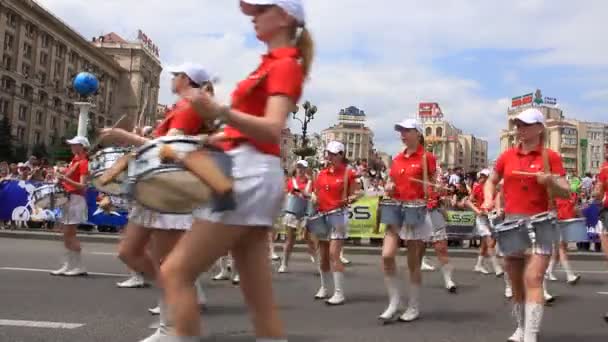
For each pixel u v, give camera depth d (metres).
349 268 12.36
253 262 2.81
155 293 8.06
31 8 82.06
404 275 11.24
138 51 114.31
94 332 5.67
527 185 5.43
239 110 2.69
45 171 18.83
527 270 5.34
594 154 130.50
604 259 15.80
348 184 8.21
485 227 11.62
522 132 5.51
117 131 4.63
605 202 8.78
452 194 16.50
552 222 5.31
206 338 5.66
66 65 93.69
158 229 5.24
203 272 2.69
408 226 6.95
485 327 6.57
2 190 17.39
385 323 6.71
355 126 151.62
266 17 2.78
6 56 78.88
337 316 7.10
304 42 2.86
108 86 109.12
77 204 9.61
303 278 10.59
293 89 2.61
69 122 95.19
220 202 2.53
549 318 7.37
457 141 162.62
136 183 2.71
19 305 6.91
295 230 11.45
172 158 2.61
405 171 7.10
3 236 16.36
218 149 2.63
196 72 5.43
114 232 17.98
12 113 79.81
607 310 7.99
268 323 2.85
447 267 9.55
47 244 14.73
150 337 5.02
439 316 7.23
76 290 8.14
